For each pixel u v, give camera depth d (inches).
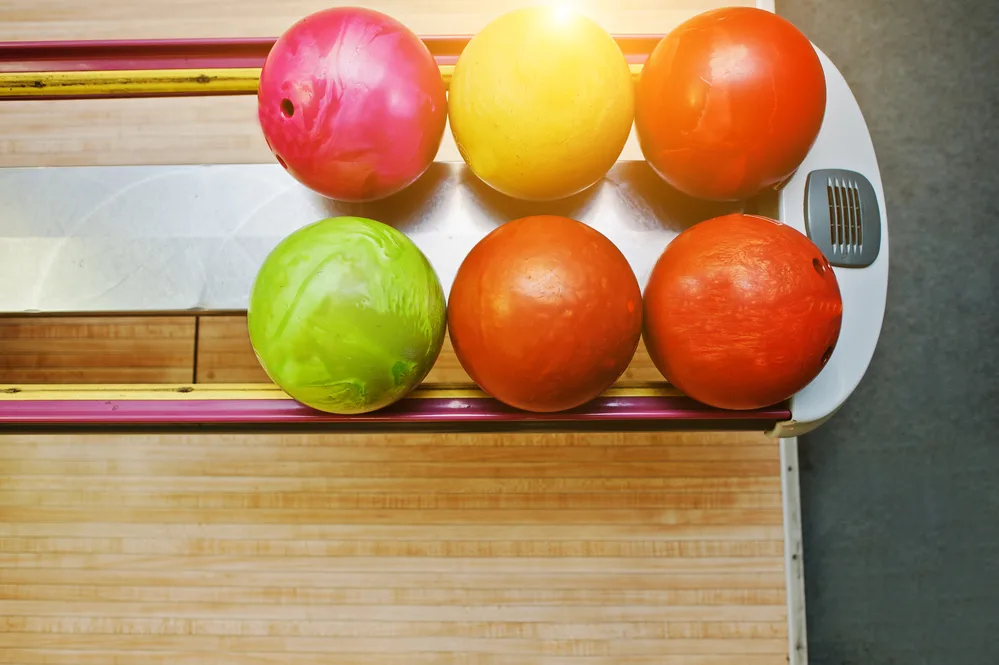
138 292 33.4
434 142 27.8
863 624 47.8
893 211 49.8
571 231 25.0
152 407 30.9
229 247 33.5
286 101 25.5
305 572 43.4
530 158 26.0
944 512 48.4
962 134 49.9
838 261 32.0
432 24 45.1
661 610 42.9
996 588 48.1
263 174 34.0
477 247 26.0
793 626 42.5
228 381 44.5
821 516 48.4
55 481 44.0
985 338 49.2
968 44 50.3
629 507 43.4
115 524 43.7
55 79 32.7
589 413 29.7
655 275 26.9
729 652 42.6
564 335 23.5
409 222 32.9
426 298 25.6
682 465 43.6
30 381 44.6
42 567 43.7
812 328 24.8
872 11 50.3
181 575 43.5
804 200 32.3
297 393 25.6
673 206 32.9
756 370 24.9
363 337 24.0
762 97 25.9
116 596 43.4
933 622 47.8
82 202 34.1
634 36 32.9
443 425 31.3
